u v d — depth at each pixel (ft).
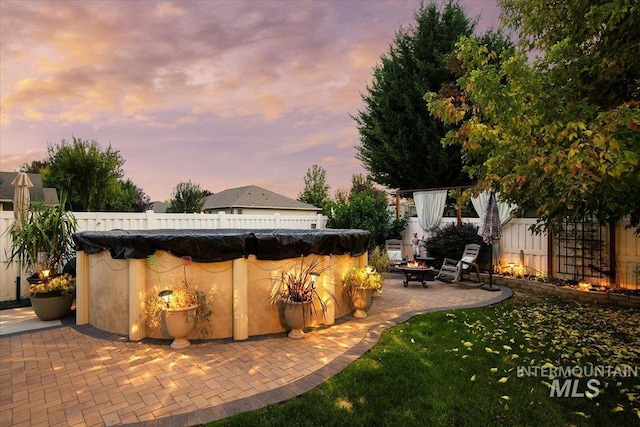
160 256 13.55
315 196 87.45
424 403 8.71
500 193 16.65
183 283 13.41
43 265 17.30
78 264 15.58
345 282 16.87
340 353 12.19
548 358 11.59
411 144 43.65
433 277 28.71
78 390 9.55
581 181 9.53
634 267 20.93
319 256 15.58
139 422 7.88
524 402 8.77
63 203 19.04
